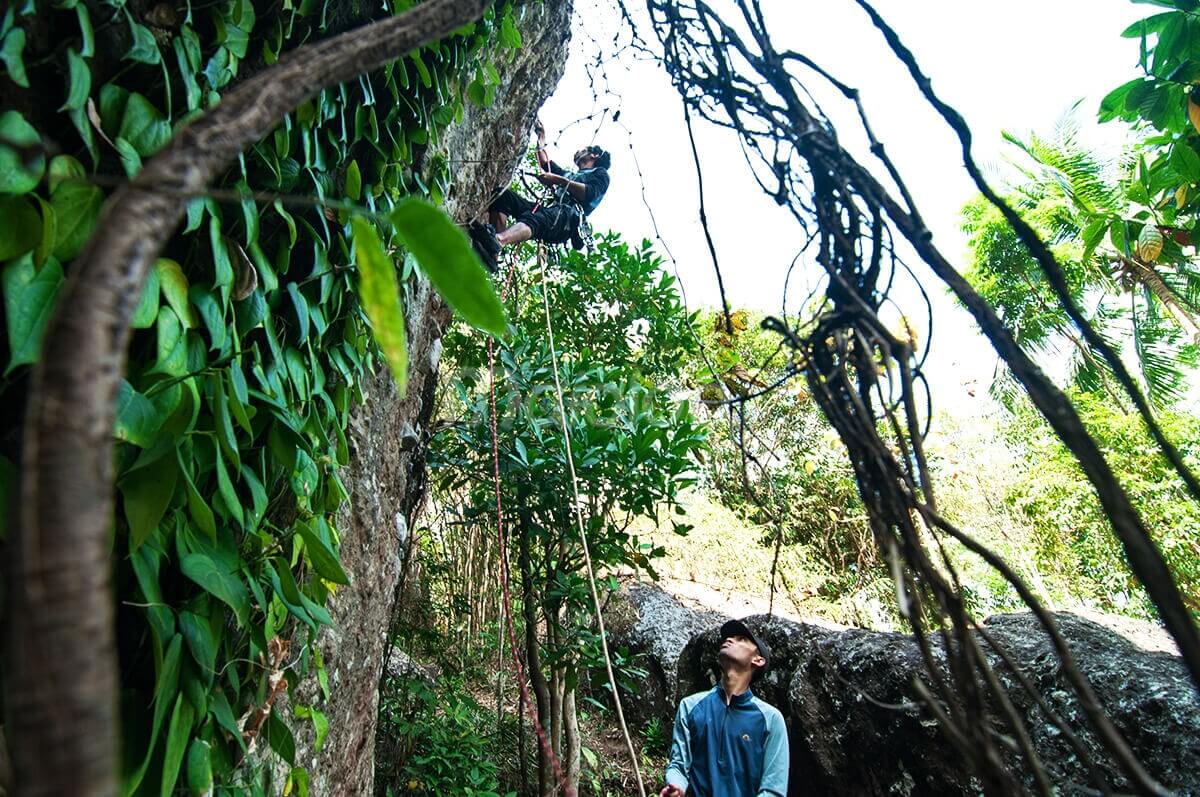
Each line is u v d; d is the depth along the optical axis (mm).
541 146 3379
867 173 728
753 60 881
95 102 812
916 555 628
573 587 2809
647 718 4969
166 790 774
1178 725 2250
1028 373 539
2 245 634
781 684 3729
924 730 2844
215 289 962
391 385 2166
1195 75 2035
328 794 1775
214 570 878
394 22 393
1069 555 7746
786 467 6273
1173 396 7059
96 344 218
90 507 199
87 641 185
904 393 659
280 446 1117
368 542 2023
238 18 1057
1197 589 6020
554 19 3053
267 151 1131
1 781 630
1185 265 6824
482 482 3047
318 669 1368
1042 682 2578
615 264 3652
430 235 380
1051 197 7453
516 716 3975
